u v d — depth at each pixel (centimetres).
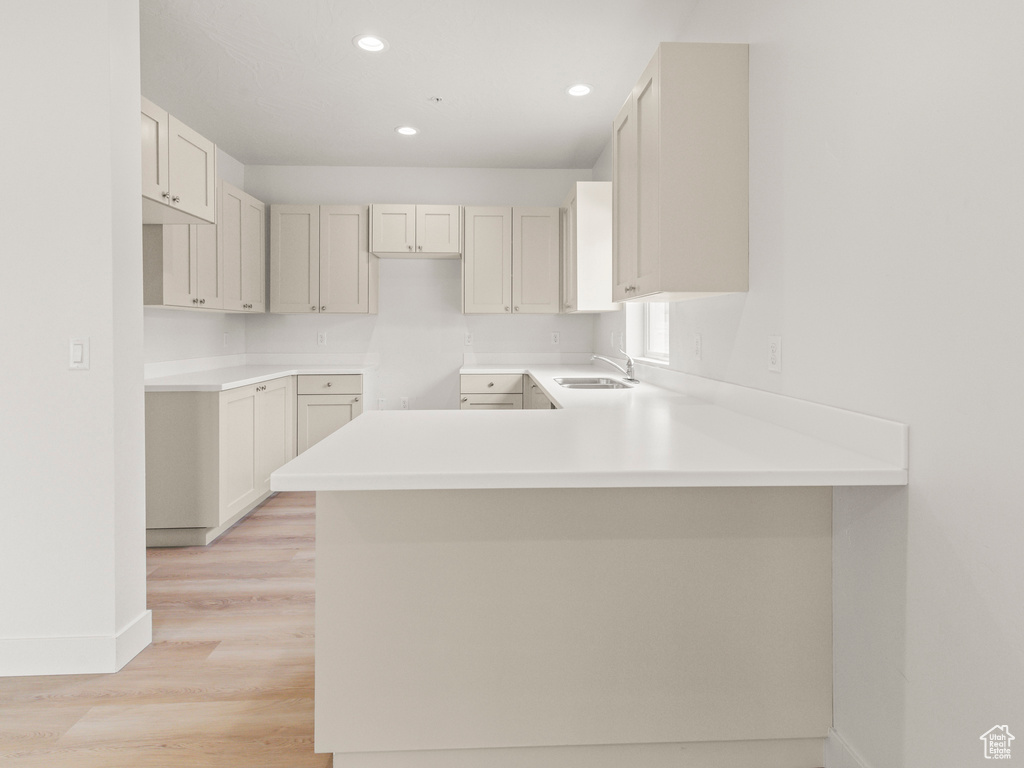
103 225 208
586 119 402
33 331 208
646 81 220
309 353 521
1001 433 108
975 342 113
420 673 158
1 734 180
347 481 126
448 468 131
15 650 211
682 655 162
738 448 154
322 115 396
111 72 208
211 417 341
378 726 158
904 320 133
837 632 162
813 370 170
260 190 508
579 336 528
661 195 205
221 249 407
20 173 207
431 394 527
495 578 158
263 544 348
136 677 211
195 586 289
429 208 480
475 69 329
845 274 154
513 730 160
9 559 211
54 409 209
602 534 159
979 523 113
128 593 223
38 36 205
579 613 160
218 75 337
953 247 118
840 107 155
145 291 334
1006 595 108
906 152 131
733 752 167
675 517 160
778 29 187
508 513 157
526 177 518
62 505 211
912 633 132
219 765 167
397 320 524
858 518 151
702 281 207
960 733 119
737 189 207
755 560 162
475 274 484
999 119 107
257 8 269
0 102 206
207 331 457
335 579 156
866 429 144
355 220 484
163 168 274
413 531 156
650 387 322
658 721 162
